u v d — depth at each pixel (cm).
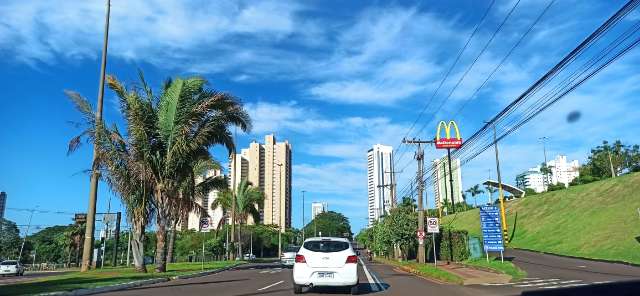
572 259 3891
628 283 1955
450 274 2258
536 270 2909
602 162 8712
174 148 2625
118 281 1906
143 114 2611
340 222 15362
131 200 2627
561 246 4756
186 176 2728
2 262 4203
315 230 14700
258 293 1552
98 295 1507
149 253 6931
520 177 13450
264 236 9250
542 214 6394
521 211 7031
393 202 5703
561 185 8562
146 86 2683
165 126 2655
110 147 2545
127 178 2570
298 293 1518
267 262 5200
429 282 2075
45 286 1675
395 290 1691
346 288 1731
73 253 8331
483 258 3653
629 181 5491
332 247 1512
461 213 9031
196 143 2669
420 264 3291
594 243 4309
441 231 4172
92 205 2592
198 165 3303
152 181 2633
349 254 1496
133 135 2569
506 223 6862
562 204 6275
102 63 2617
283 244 10050
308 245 1524
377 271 2997
